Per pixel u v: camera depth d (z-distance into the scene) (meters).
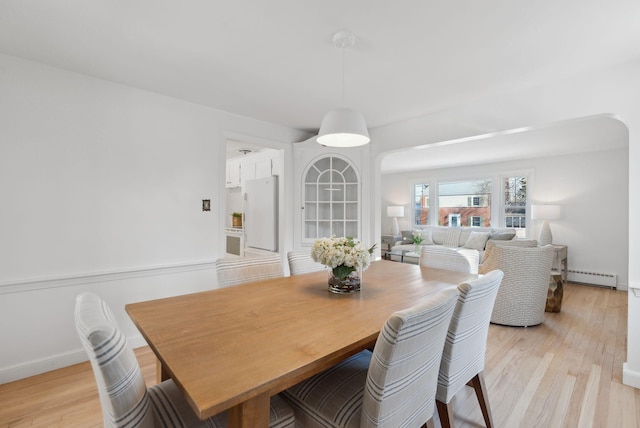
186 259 2.99
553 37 1.85
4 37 1.91
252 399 0.91
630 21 1.68
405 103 2.95
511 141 4.48
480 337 1.57
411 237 6.91
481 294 1.41
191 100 2.95
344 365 1.47
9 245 2.15
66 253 2.37
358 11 1.64
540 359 2.54
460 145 4.77
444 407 1.41
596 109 2.26
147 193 2.75
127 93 2.63
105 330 0.82
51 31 1.84
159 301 1.63
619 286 4.86
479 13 1.64
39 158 2.25
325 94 2.78
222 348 1.09
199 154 3.06
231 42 1.95
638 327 2.12
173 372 0.93
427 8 1.60
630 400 1.99
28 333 2.24
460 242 6.25
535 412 1.88
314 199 3.95
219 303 1.60
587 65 2.19
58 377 2.23
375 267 2.56
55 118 2.31
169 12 1.66
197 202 3.06
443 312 1.11
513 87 2.57
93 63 2.24
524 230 5.90
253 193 4.97
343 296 1.73
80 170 2.42
